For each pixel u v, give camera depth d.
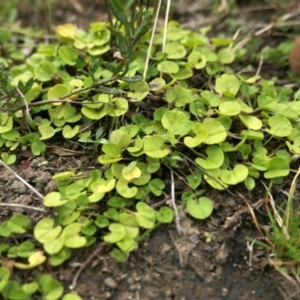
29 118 0.39
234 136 0.38
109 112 0.38
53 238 0.32
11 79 0.42
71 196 0.34
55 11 0.60
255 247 0.34
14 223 0.34
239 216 0.35
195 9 0.59
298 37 0.47
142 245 0.33
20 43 0.54
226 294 0.32
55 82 0.43
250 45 0.52
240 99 0.41
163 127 0.38
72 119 0.39
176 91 0.40
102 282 0.32
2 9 0.59
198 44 0.46
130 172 0.34
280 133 0.38
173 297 0.31
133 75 0.40
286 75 0.48
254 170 0.36
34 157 0.39
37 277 0.32
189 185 0.36
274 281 0.32
